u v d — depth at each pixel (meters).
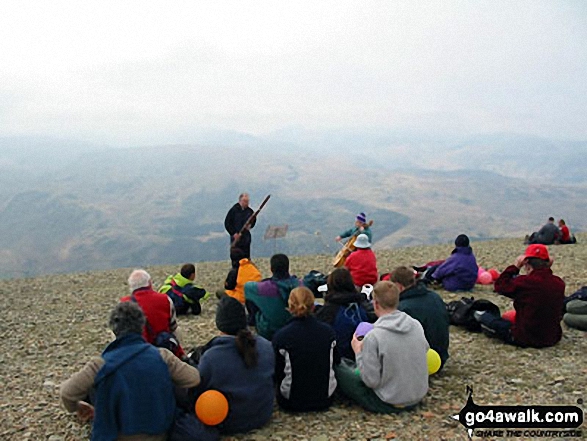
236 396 3.68
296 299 4.04
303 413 4.08
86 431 3.96
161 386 3.37
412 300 4.65
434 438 3.65
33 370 5.34
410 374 3.96
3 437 3.88
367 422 3.90
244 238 8.20
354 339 4.27
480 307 5.95
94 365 3.32
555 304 5.28
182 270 7.25
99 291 9.93
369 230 7.78
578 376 4.58
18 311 8.16
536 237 14.59
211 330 6.45
